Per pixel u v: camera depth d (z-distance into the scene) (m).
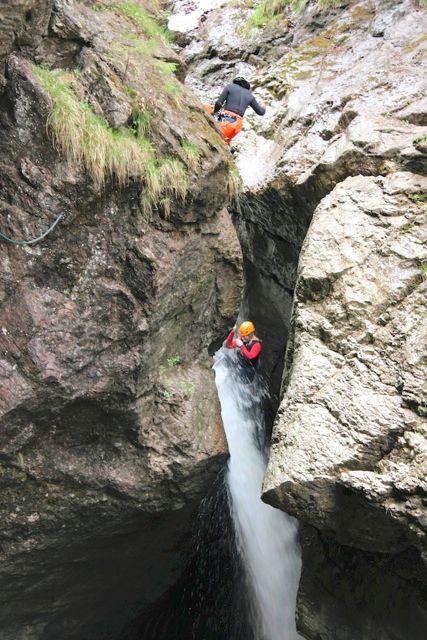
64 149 4.79
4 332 4.86
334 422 4.65
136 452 5.56
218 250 5.86
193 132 5.55
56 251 4.98
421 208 5.51
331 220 5.63
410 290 5.08
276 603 7.55
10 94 4.75
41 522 5.47
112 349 5.20
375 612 5.37
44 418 5.12
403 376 4.62
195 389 5.89
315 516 4.71
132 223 5.17
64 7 5.11
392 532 4.55
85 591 6.66
